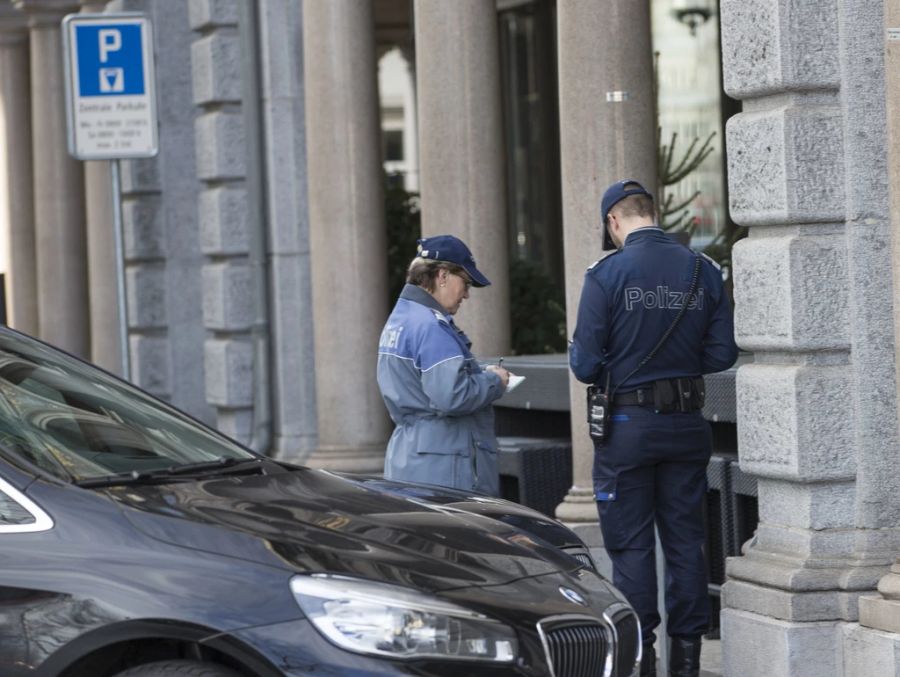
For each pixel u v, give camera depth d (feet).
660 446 57.82
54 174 153.28
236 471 47.42
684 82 126.11
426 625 38.81
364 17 97.76
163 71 123.34
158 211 125.29
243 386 110.83
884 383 57.16
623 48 73.72
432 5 87.76
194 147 124.88
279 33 105.09
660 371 57.98
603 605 43.42
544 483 79.05
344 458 97.76
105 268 133.08
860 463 57.21
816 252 56.75
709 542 69.82
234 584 39.17
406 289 59.82
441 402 57.52
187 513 41.57
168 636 38.91
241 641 38.37
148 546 40.40
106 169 131.34
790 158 56.59
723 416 68.13
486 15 87.92
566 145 74.69
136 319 125.39
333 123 97.40
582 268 74.43
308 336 105.50
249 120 106.11
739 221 59.26
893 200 55.77
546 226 142.20
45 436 45.91
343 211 97.50
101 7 133.28
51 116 153.07
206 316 114.11
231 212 110.52
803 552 57.52
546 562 43.80
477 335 88.84
